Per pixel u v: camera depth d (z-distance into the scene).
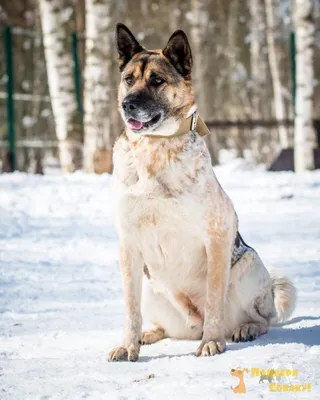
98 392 4.72
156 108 6.16
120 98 6.60
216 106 44.69
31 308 7.48
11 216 12.66
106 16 22.34
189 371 5.16
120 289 8.34
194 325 6.48
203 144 6.20
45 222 12.41
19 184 16.19
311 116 23.19
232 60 44.12
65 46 23.97
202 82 35.97
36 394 4.72
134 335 5.92
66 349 5.96
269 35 36.81
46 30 23.83
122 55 6.78
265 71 42.00
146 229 6.11
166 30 44.16
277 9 37.66
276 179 17.03
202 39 35.12
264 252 10.06
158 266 6.29
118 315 7.13
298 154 23.14
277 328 6.55
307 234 11.16
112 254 10.27
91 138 21.77
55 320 6.95
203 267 6.29
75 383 4.95
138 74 6.35
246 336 6.24
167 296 6.45
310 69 23.38
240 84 43.97
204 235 6.05
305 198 14.34
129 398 4.55
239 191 15.20
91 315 7.14
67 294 8.10
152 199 5.98
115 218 6.20
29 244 10.89
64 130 23.81
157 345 6.32
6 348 6.00
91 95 21.94
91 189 15.44
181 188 5.98
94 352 5.87
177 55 6.43
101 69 22.06
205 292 6.37
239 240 6.56
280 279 6.80
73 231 11.77
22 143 24.78
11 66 21.94
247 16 46.44
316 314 6.95
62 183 16.45
